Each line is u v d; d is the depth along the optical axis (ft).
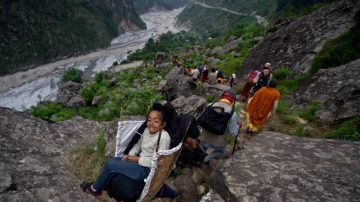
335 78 28.45
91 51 466.70
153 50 374.43
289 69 40.42
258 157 13.67
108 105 50.03
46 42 399.03
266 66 27.61
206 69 58.18
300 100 29.63
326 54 36.81
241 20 520.42
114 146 17.21
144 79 89.92
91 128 23.52
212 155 15.78
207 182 14.85
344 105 24.12
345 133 20.48
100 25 530.68
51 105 79.51
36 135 20.29
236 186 11.74
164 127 11.05
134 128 11.30
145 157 10.78
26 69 355.15
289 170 12.66
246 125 21.01
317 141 15.65
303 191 11.39
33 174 15.51
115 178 10.53
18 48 359.66
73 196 14.40
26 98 267.39
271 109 20.21
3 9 359.87
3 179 14.43
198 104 25.62
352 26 38.93
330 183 11.84
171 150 10.33
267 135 16.31
